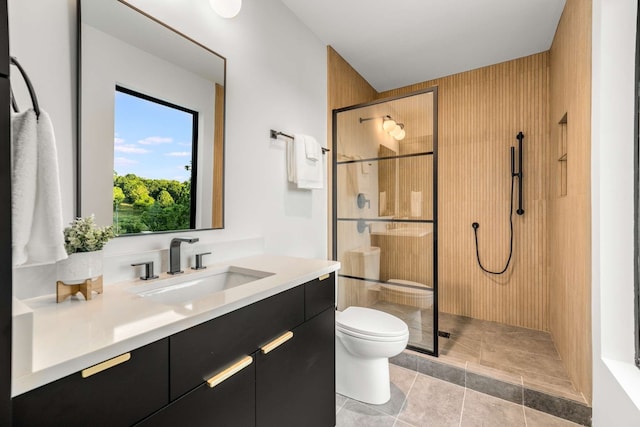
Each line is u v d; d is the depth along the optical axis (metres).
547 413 1.69
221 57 1.59
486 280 2.89
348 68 2.85
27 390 0.52
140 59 1.24
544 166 2.62
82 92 1.06
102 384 0.63
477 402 1.80
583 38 1.62
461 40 2.45
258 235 1.83
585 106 1.59
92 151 1.09
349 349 1.81
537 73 2.65
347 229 2.66
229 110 1.64
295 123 2.17
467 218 2.98
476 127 2.93
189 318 0.80
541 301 2.64
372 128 2.50
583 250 1.64
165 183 1.33
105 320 0.76
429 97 2.25
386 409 1.73
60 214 0.74
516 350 2.26
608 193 1.39
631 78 1.34
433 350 2.21
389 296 2.46
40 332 0.69
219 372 0.90
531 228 2.68
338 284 2.73
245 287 1.08
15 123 0.66
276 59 1.98
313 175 2.15
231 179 1.65
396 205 2.42
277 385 1.14
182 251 1.38
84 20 1.07
